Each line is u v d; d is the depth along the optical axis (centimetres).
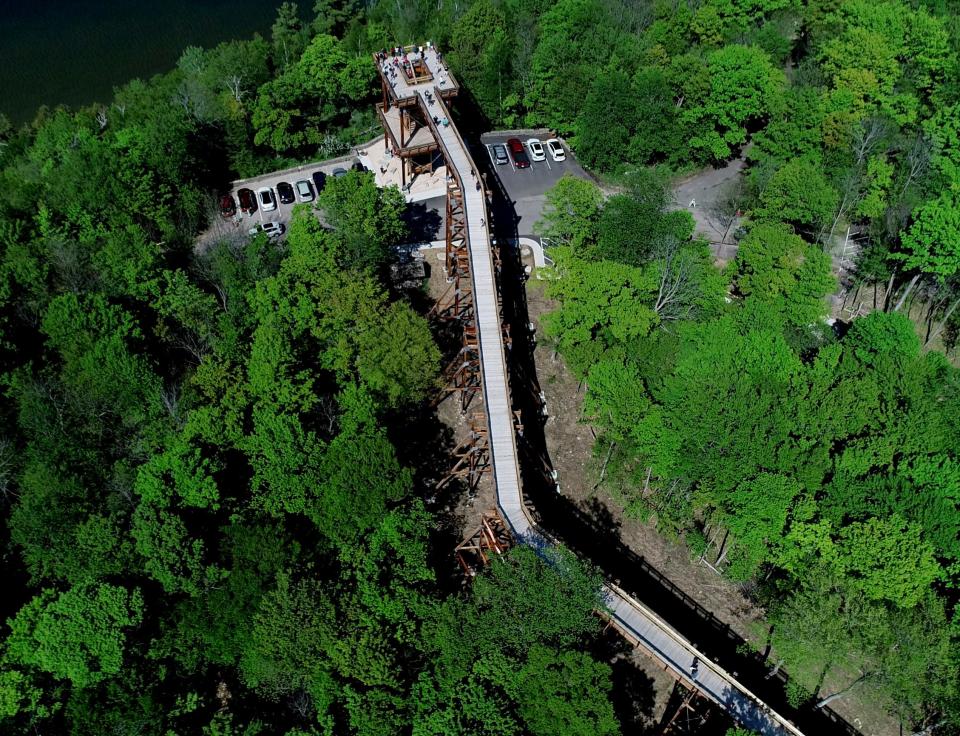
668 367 8644
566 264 9300
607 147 11806
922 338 10625
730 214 11638
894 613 7162
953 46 12425
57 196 9900
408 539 7112
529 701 6278
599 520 8694
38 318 8944
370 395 8094
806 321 9481
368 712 6372
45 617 6562
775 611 7512
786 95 11506
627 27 13162
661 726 7275
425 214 11319
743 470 7769
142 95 12662
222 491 7669
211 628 6744
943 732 7088
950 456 8075
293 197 11400
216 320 8944
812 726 7412
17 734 6353
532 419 9431
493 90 12438
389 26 14212
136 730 6375
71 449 7650
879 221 10925
